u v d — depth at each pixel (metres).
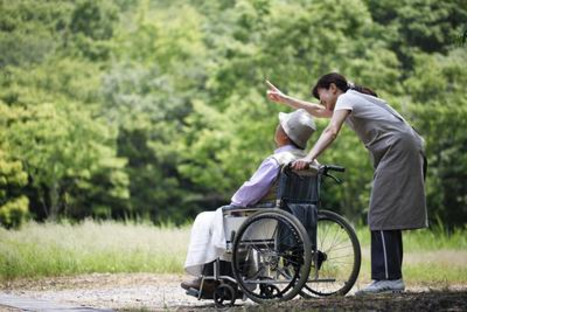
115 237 24.17
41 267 20.12
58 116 45.19
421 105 43.00
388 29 44.44
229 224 13.03
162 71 50.22
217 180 47.12
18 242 23.09
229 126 45.03
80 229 25.53
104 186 48.34
